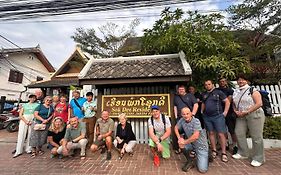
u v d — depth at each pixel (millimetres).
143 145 6516
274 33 9992
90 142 6488
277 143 6055
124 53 14227
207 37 6906
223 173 4156
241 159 4961
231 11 10320
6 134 10344
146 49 8648
